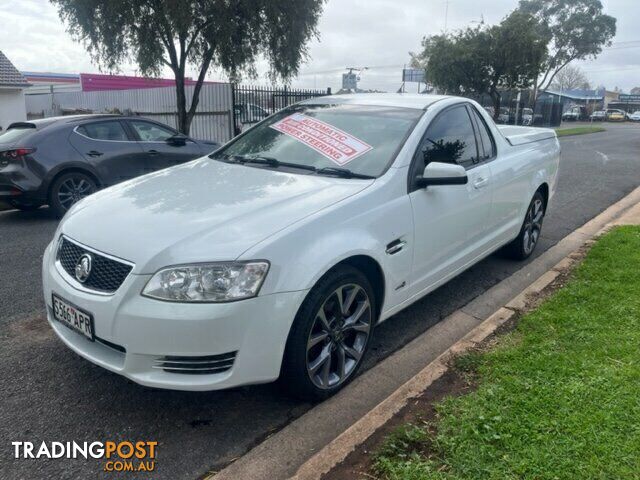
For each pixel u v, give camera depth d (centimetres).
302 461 256
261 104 1806
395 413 277
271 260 259
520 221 521
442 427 259
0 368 335
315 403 304
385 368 342
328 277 285
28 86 2369
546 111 4094
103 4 1420
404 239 338
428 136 381
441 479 224
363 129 389
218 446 269
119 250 266
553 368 306
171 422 286
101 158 792
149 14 1462
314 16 1620
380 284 330
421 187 356
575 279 461
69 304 279
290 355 276
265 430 282
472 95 3075
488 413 265
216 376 258
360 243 299
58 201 762
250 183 338
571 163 1434
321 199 305
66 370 334
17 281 494
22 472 247
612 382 286
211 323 247
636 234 598
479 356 330
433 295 466
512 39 2748
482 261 558
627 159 1548
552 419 257
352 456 246
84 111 2634
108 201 325
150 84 3241
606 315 378
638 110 8150
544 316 382
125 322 254
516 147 512
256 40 1562
